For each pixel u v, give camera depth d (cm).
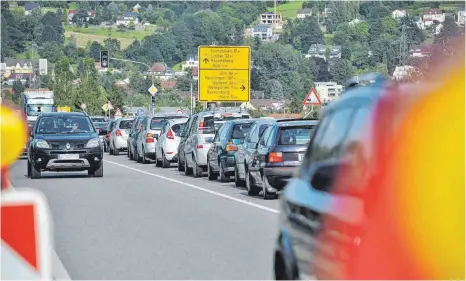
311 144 1291
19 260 976
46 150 5297
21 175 5753
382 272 935
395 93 1044
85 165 5366
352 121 1134
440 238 911
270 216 3284
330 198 1084
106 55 14300
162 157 6788
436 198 920
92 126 5528
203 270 2136
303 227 1184
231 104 17262
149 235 2772
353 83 1254
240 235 2756
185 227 2964
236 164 4697
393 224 935
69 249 2500
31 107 13700
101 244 2591
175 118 7175
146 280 2016
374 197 961
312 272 1140
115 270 2155
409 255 922
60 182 5088
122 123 9450
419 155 948
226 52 10462
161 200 3941
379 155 983
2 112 987
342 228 1010
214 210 3497
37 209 984
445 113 955
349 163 1052
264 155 3888
